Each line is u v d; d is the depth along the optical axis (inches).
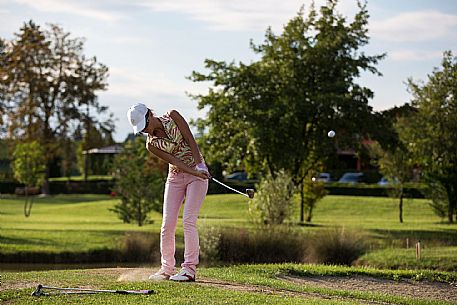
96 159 3034.0
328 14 1144.8
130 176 1202.6
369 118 1110.4
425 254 698.8
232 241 789.9
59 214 1610.5
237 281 396.5
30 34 2299.5
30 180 1578.5
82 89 2359.7
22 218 1425.9
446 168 1257.4
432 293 473.4
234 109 1095.0
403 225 1140.5
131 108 346.9
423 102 1244.5
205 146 1140.5
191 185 361.7
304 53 1114.7
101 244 842.8
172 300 305.3
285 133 1094.4
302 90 1098.1
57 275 405.4
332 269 515.8
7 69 2196.1
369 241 820.6
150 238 839.7
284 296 344.8
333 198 1669.5
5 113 2241.6
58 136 2377.0
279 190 915.4
